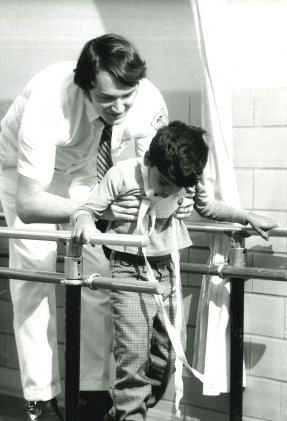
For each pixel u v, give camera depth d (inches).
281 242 120.6
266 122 122.0
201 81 126.5
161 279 107.9
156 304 106.3
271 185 121.9
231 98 125.3
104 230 109.9
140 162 103.7
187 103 131.1
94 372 126.2
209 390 121.0
